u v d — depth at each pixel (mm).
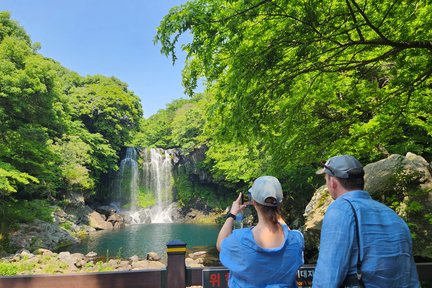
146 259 14109
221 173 28266
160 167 36750
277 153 5645
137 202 34656
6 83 15828
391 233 1415
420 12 3738
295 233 1688
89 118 32781
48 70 18000
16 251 14766
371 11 3670
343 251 1366
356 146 5672
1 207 17047
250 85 3971
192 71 4234
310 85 4699
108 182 34000
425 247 5488
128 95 39688
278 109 5086
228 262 1623
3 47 17016
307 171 13461
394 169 6457
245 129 4219
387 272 1348
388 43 3586
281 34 3562
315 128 5480
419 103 5105
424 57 4406
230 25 3350
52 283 3035
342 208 1458
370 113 5805
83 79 39906
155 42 3406
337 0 3562
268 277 1550
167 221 34094
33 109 17781
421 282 2990
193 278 3072
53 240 17688
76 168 24734
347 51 4230
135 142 42500
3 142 16266
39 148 17547
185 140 34281
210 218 32969
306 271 2744
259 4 3133
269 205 1625
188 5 3422
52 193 23828
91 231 24297
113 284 3072
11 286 3000
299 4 3326
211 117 4395
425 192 5758
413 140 7887
